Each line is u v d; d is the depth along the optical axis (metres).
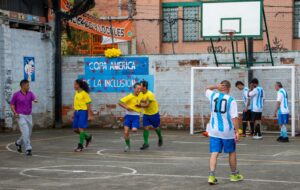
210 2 19.69
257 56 20.62
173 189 8.95
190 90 21.50
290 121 20.12
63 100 23.05
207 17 19.77
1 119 19.64
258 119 18.06
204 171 10.86
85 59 22.80
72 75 22.97
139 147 15.47
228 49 29.88
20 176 10.42
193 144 16.30
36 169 11.30
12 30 20.36
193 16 30.61
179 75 21.69
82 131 14.52
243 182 9.55
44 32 22.33
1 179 10.09
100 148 15.23
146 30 31.08
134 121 14.33
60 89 22.83
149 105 14.87
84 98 14.45
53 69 22.83
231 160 9.62
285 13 29.20
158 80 21.94
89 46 28.97
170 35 31.11
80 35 28.48
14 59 20.44
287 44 29.22
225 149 9.50
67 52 28.31
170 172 10.76
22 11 21.02
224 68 19.61
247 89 18.66
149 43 31.03
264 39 29.53
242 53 20.88
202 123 21.36
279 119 17.00
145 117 14.98
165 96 21.86
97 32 24.38
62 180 9.94
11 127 20.02
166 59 21.81
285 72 20.31
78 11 23.08
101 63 22.62
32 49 21.62
